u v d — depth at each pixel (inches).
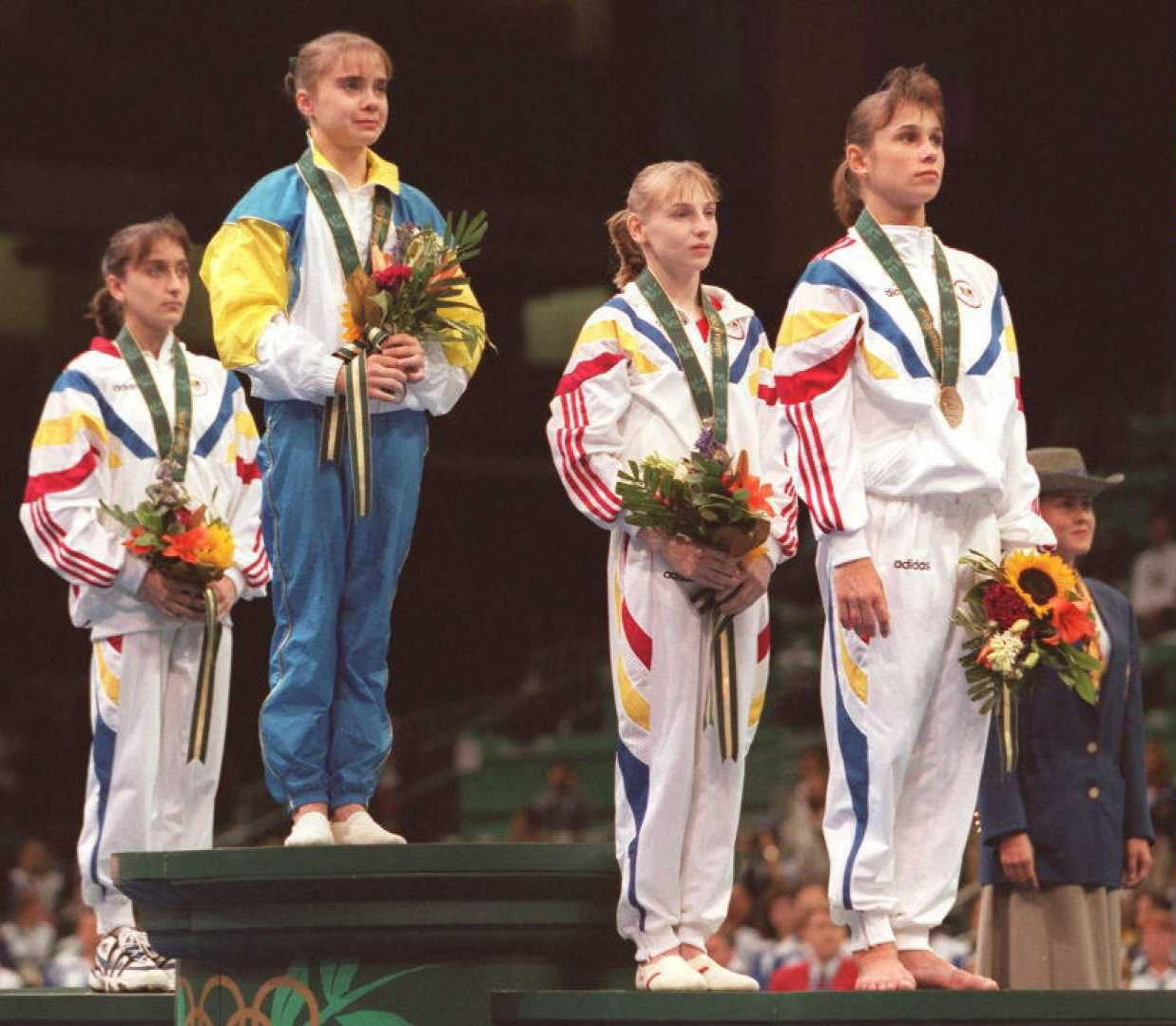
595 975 746.2
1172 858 1601.9
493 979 723.4
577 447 737.6
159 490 894.4
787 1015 658.8
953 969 712.4
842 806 718.5
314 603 765.9
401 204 793.6
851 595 706.8
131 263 925.8
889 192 739.4
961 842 725.9
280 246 769.6
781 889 1592.0
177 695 919.0
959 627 722.8
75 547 892.6
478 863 710.5
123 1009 834.2
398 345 748.0
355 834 760.3
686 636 727.1
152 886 745.0
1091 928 897.5
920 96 738.2
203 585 890.7
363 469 739.4
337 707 775.1
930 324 724.0
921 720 722.8
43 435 912.3
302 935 721.0
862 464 721.0
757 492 718.5
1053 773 896.9
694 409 744.3
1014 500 738.2
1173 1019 673.6
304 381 748.0
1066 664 706.8
